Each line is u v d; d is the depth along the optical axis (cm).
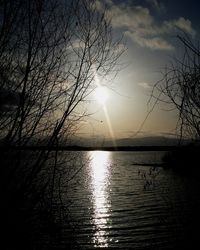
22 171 568
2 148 564
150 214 2591
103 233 2052
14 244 551
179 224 2173
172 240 1884
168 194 3312
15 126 571
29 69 574
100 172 7094
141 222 2339
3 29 577
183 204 2780
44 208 583
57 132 586
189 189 3384
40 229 573
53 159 595
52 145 584
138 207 2905
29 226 568
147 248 1770
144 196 3469
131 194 3712
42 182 588
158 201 3116
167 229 2092
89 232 2031
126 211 2739
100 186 4591
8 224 558
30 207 573
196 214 2392
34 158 574
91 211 2584
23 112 567
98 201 3148
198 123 440
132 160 12962
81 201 2809
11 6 585
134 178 5641
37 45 585
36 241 550
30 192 576
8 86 572
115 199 3384
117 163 10519
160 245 1811
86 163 663
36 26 588
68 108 594
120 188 4344
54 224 585
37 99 583
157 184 3991
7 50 580
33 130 579
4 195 561
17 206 563
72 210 2506
